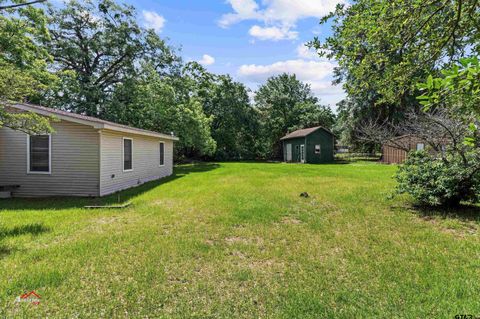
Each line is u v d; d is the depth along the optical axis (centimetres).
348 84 331
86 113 1658
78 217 538
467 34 237
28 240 401
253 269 310
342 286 270
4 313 227
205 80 2652
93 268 309
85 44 1697
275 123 3091
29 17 973
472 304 231
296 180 1055
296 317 223
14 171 829
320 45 314
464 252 342
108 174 859
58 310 232
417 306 232
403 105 1703
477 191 497
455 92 168
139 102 1736
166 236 418
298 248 370
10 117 533
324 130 2367
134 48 1798
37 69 1018
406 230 433
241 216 527
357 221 486
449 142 540
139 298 251
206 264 322
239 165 2025
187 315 228
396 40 263
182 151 2445
